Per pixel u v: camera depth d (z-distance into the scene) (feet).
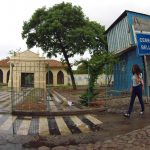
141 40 43.34
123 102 50.14
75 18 117.08
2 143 22.44
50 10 121.49
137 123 30.37
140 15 62.23
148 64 57.82
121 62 66.69
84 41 113.80
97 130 27.50
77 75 179.11
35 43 127.75
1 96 77.15
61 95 81.87
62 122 32.68
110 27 74.69
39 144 22.25
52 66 172.35
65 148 20.93
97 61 47.73
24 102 54.39
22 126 29.91
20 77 134.62
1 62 170.71
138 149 20.15
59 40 120.57
